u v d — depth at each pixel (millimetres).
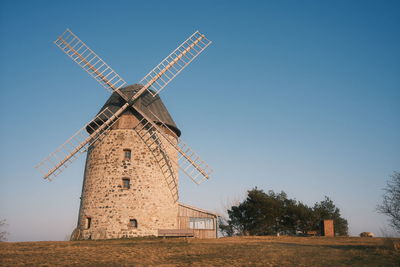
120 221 27422
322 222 28906
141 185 28719
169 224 29609
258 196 40250
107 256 16312
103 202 28156
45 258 15797
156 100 32250
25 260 15242
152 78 31438
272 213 39344
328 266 12969
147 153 29812
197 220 31156
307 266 13039
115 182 28500
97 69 30734
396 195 19469
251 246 19219
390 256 14594
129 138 29797
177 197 31250
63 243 22781
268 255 15602
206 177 31531
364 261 13766
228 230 40938
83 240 25797
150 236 27672
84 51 31125
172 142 31797
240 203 42219
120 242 23234
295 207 41156
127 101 30125
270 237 26656
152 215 28422
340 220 42812
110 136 30062
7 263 14547
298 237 26422
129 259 15531
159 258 15805
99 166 29453
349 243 20641
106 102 31703
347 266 12898
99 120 30312
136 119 30438
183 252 17406
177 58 32562
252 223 40250
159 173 29953
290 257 14922
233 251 17266
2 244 22125
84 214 28719
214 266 13703
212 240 24094
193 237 27422
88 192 29234
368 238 24516
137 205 28094
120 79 30828
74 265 14211
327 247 18266
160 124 31141
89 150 31000
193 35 33344
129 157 29422
